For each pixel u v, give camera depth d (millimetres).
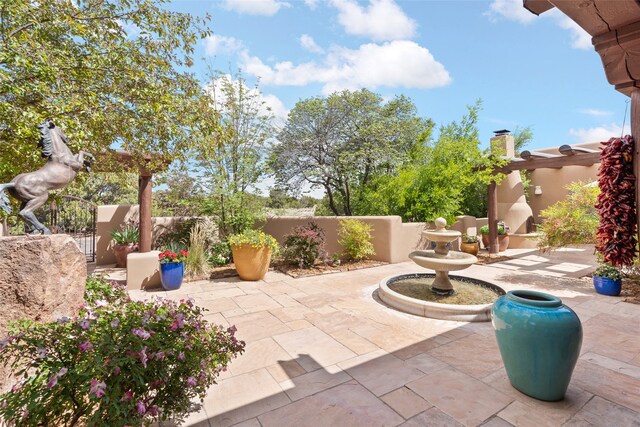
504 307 2307
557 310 2137
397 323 3666
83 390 1411
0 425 1514
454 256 4574
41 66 3326
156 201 8680
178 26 4863
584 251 9188
